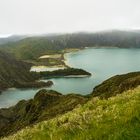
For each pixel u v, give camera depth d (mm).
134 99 11305
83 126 9031
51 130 10078
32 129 11344
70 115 10906
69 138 8508
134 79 74750
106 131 8164
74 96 124000
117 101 11805
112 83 132500
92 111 10602
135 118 8641
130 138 7445
